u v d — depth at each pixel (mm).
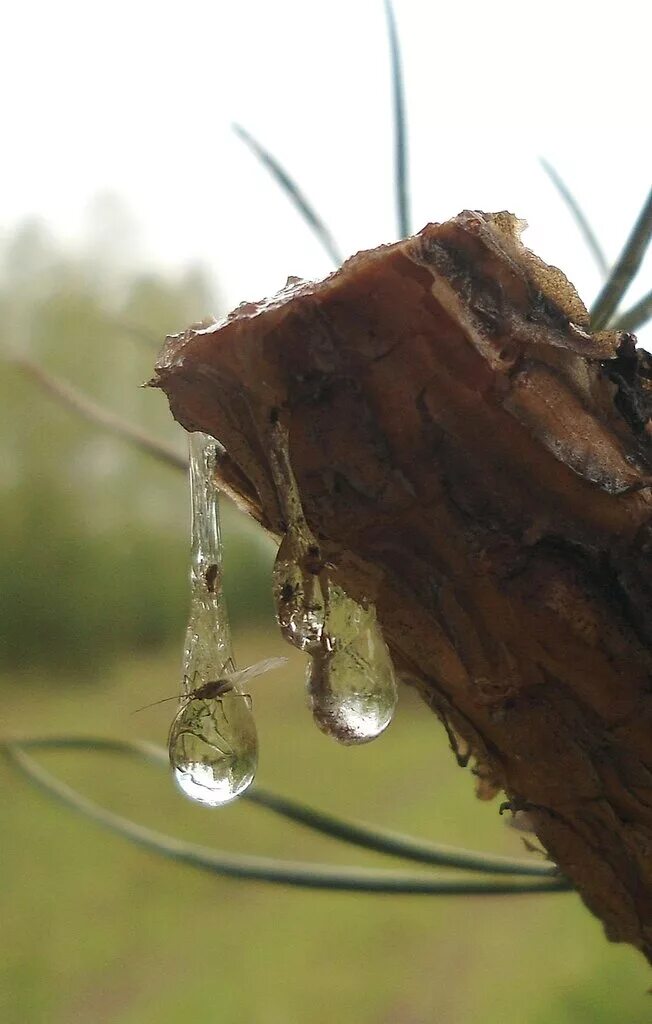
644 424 64
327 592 66
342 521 63
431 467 62
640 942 74
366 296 59
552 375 62
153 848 102
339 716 69
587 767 68
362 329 60
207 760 73
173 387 63
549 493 62
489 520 63
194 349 62
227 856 100
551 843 73
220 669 73
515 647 65
